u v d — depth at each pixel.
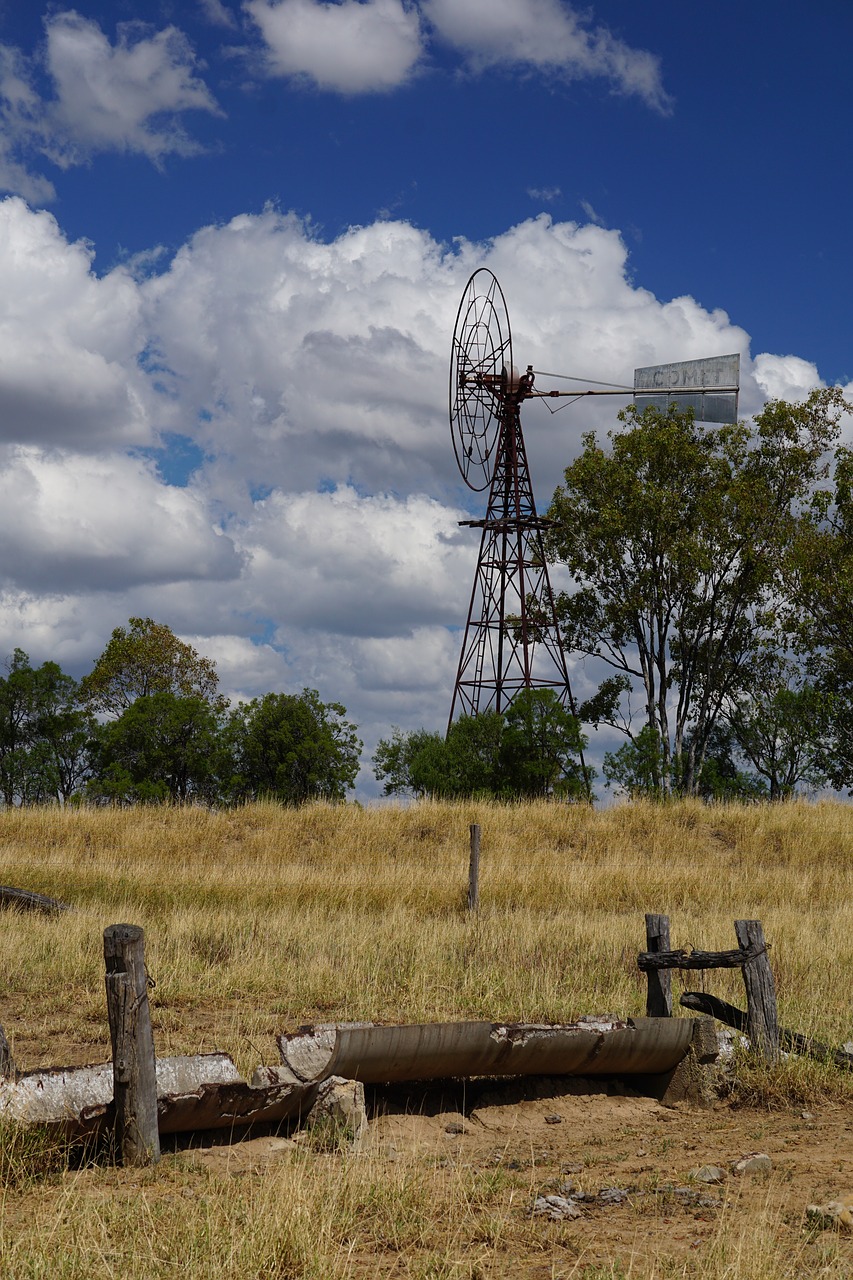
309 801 30.31
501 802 30.75
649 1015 9.78
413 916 17.14
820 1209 6.04
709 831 28.08
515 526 39.16
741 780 48.84
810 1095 9.07
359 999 11.53
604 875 21.50
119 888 18.44
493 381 39.12
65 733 44.09
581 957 13.98
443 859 24.02
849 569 35.62
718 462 41.25
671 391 42.00
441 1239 5.77
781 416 40.28
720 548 40.91
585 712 43.75
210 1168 6.80
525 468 39.62
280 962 13.16
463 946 14.48
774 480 41.09
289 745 37.59
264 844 25.84
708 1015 9.68
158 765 38.06
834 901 20.33
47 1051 9.54
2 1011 10.93
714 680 43.53
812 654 38.16
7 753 43.69
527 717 35.06
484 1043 8.20
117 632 55.19
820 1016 11.35
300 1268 5.27
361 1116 7.50
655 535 40.81
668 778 38.56
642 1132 8.21
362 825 27.38
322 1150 7.25
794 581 37.62
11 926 14.43
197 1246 5.35
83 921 14.81
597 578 42.72
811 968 13.52
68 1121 6.73
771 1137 8.06
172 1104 6.98
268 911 17.05
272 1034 10.19
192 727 38.44
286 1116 7.62
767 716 44.84
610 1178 6.91
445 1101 8.60
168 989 11.62
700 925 16.09
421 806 28.80
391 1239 5.71
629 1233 5.89
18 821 26.44
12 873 19.36
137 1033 6.81
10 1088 6.73
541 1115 8.56
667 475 41.50
